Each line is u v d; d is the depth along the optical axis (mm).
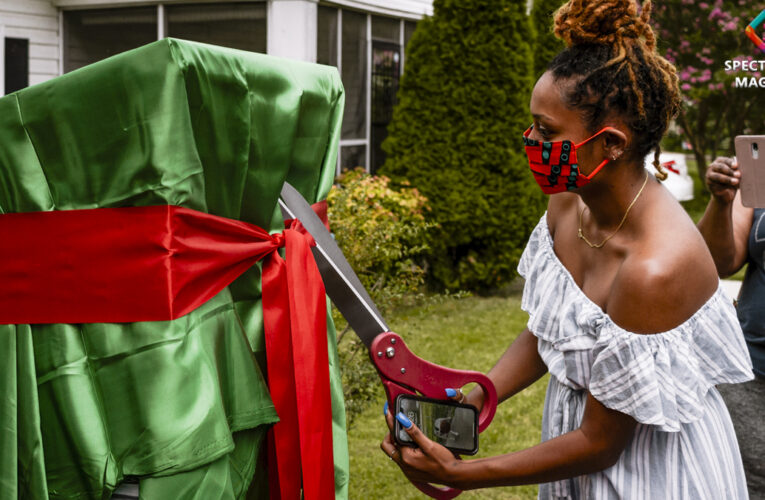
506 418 4539
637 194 1408
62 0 8023
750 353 2215
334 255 1446
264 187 1295
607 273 1443
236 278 1295
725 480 1510
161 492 1119
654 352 1363
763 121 12828
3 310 1182
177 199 1111
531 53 7500
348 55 8461
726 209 2088
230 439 1171
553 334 1521
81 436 1132
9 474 1181
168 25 7898
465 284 7598
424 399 1461
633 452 1476
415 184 7324
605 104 1332
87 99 1107
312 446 1279
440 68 7316
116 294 1136
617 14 1348
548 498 1674
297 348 1285
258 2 7590
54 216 1153
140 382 1123
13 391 1173
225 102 1185
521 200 7391
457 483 1466
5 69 7703
